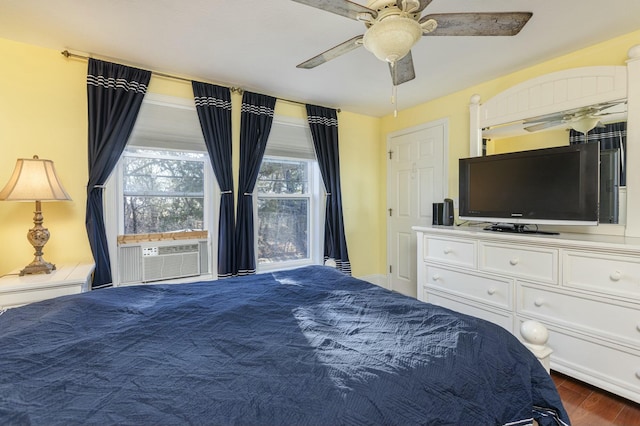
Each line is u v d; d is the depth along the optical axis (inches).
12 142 85.2
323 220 142.9
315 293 61.3
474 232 93.7
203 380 31.9
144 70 100.1
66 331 44.2
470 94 119.3
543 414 39.0
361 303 55.1
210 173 117.8
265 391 30.1
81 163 93.7
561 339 75.6
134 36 81.9
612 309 67.9
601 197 84.8
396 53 55.6
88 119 92.6
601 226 85.4
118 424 25.6
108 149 93.7
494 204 98.8
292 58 94.2
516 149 102.4
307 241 144.9
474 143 112.9
